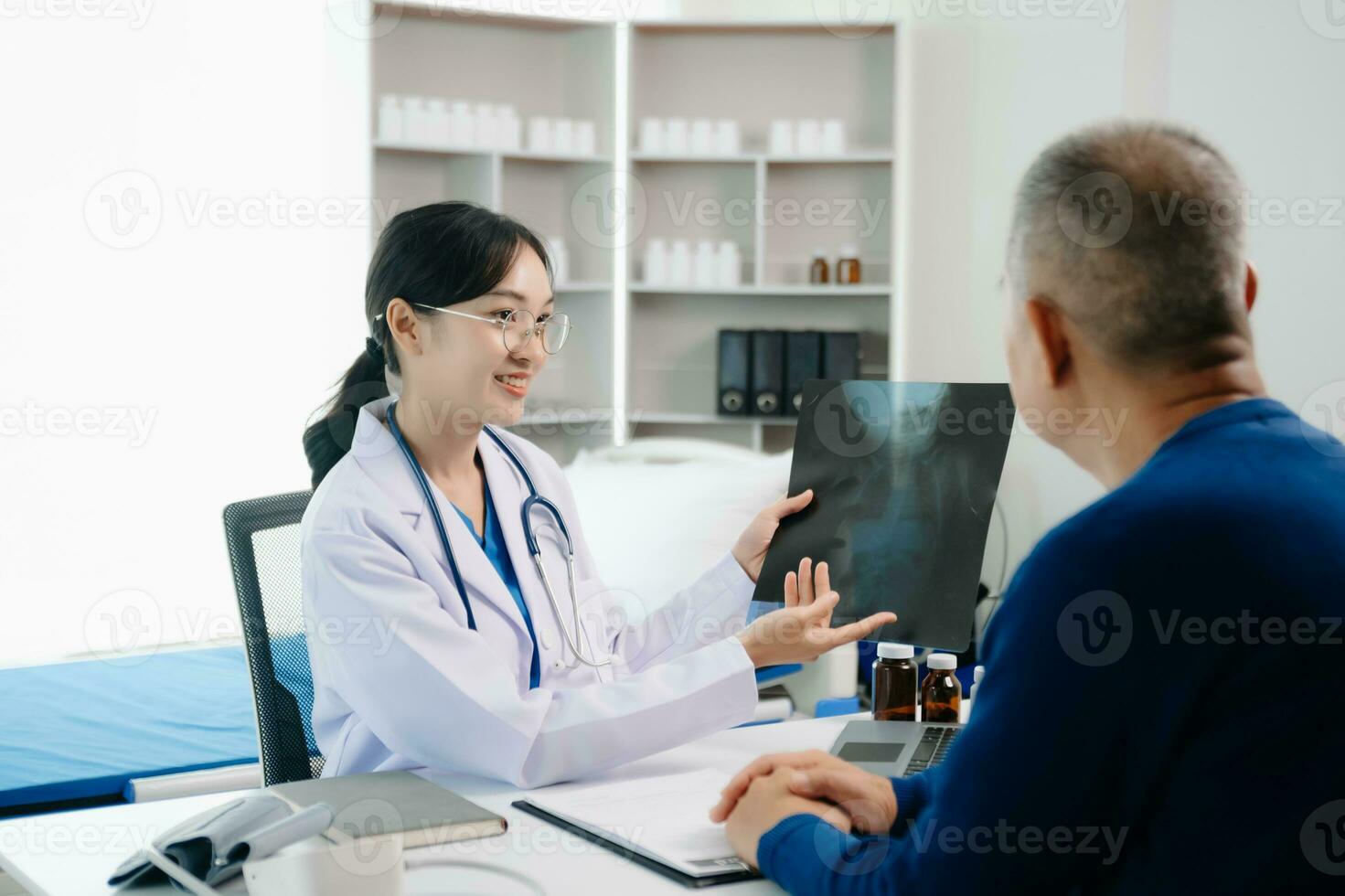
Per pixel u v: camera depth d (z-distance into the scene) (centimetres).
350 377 162
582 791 120
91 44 352
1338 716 70
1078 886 79
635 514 273
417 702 126
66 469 358
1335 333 271
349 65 383
